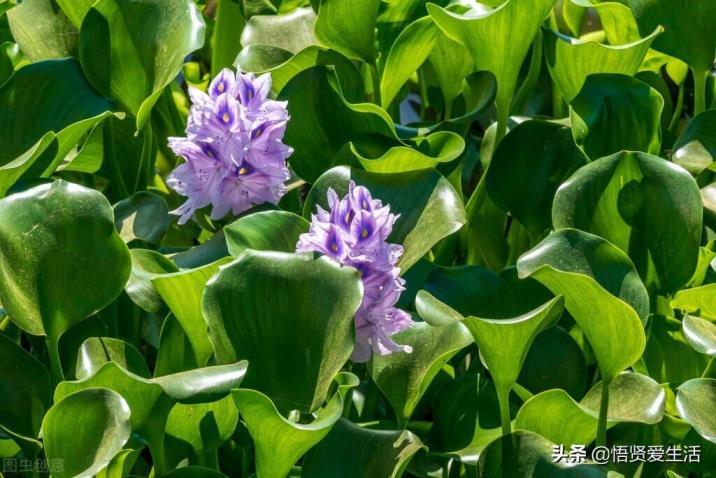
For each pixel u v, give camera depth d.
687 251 1.90
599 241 1.81
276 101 1.97
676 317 2.01
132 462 1.77
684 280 1.91
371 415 1.91
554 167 2.05
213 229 2.03
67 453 1.66
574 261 1.80
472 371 2.00
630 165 1.92
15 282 1.76
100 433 1.65
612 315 1.71
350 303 1.71
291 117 2.04
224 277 1.72
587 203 1.91
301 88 2.03
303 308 1.72
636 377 1.81
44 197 1.79
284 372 1.72
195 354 1.82
